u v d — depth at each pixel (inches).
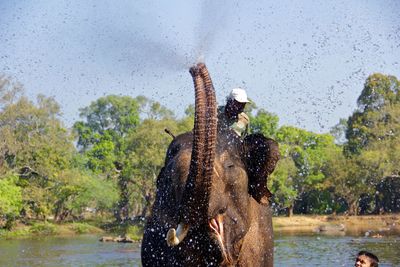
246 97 263.1
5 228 2033.7
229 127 257.0
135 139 2256.4
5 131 2053.4
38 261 1160.8
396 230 1855.3
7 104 2059.5
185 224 217.3
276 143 251.1
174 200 227.5
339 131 3299.7
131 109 3408.0
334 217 2431.1
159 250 237.6
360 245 1262.3
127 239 1694.1
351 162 2412.6
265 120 1990.7
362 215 2527.1
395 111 2384.4
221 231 224.7
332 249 1181.1
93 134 3447.3
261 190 249.8
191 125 1977.1
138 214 2645.2
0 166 2087.8
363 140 2493.8
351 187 2445.9
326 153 2487.7
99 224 2348.7
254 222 252.1
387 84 2445.9
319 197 2573.8
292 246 1280.8
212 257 227.8
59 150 2204.7
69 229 2154.3
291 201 2411.4
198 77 213.3
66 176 2256.4
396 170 2325.3
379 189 2477.9
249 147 251.1
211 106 211.3
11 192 2011.6
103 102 3459.6
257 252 250.1
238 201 231.5
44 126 2139.5
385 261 922.1
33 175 2241.6
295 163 2502.5
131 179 2327.8
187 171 225.8
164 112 2691.9
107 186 2471.7
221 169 230.4
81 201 2358.5
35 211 2177.7
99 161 2891.2
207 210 215.9
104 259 1180.5
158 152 2214.6
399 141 2354.8
